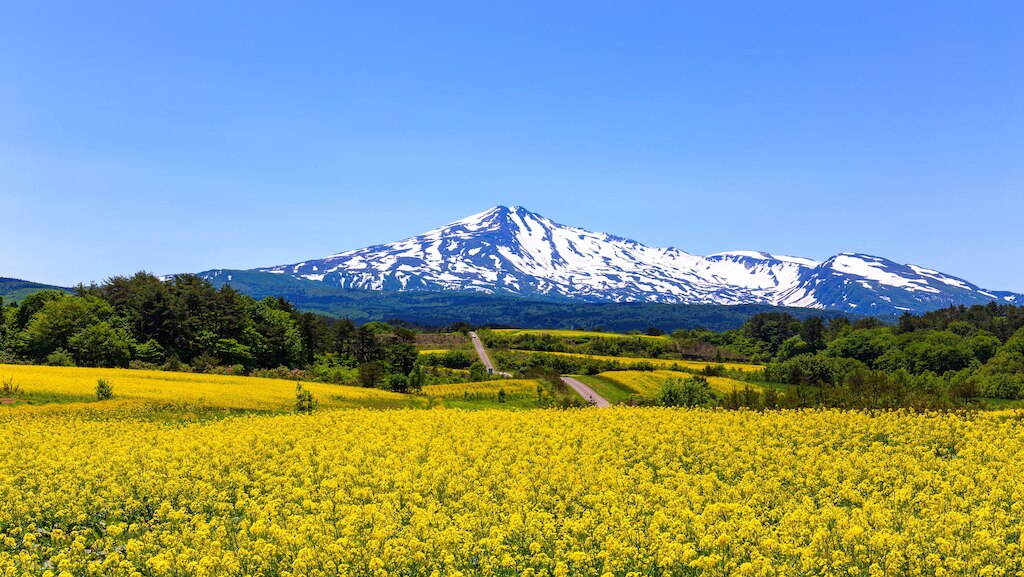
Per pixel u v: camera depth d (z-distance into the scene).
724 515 17.83
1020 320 164.88
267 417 40.41
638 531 16.50
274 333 121.75
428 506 18.95
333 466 23.86
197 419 47.00
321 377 102.44
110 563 15.81
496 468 23.31
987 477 21.41
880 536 15.09
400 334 137.62
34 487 22.50
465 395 84.81
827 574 14.55
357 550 15.51
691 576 15.02
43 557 17.11
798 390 51.16
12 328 115.62
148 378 73.38
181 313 119.38
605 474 22.09
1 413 44.62
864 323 194.12
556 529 17.75
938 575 14.32
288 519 18.03
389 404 71.00
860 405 46.44
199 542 16.38
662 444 28.09
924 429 32.00
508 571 15.34
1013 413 39.75
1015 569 14.84
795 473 23.39
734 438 29.70
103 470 23.19
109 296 127.12
